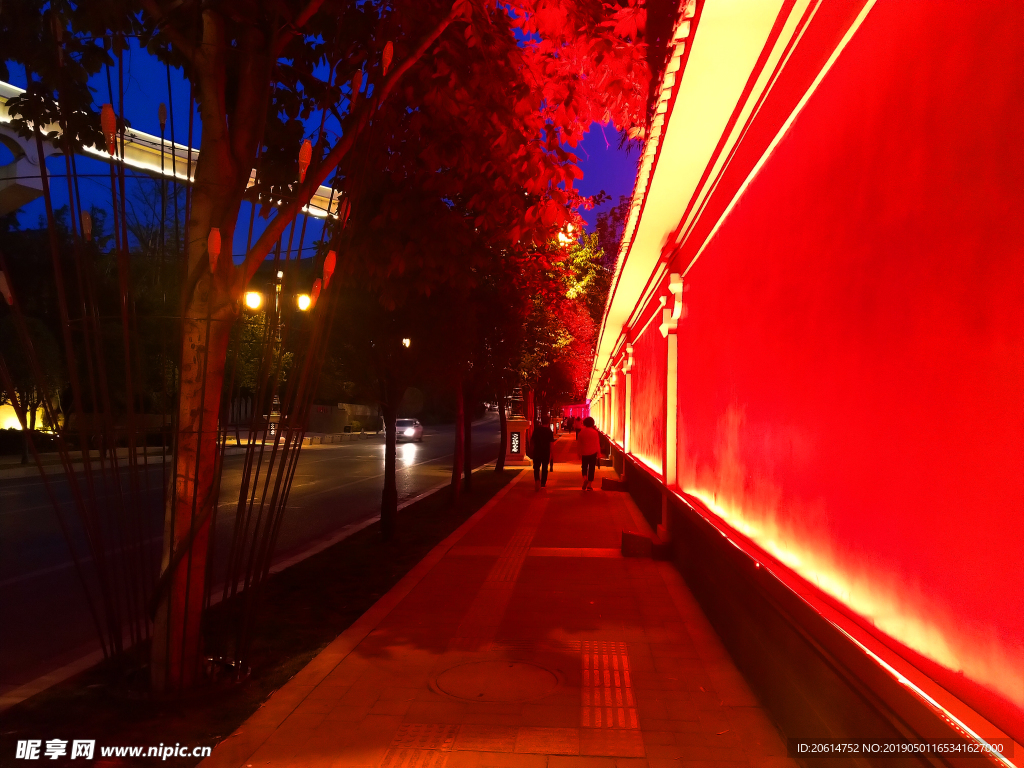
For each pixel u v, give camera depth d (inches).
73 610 275.6
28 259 1058.7
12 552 379.6
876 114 116.4
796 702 145.9
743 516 212.7
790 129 165.8
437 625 242.8
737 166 217.5
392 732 159.2
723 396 244.1
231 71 220.4
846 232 129.0
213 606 274.8
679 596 282.5
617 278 453.1
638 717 167.6
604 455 1284.4
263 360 191.9
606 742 154.5
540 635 231.9
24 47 226.1
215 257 169.3
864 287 120.4
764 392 187.9
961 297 89.4
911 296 103.3
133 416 178.9
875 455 115.5
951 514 91.9
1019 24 77.9
